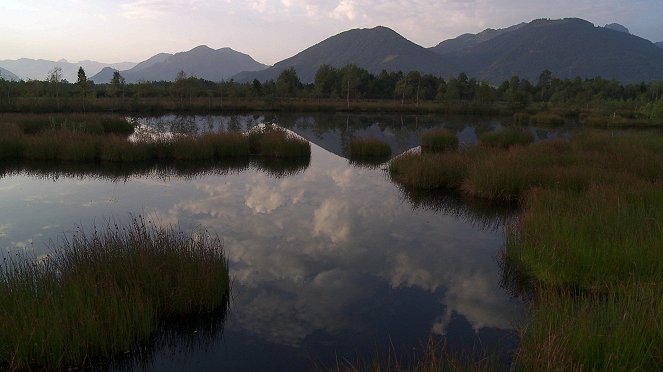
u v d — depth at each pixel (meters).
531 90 109.88
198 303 6.82
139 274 6.72
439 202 14.47
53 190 15.49
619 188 11.52
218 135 24.08
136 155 21.34
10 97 42.94
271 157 23.70
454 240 10.67
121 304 5.92
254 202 14.23
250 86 74.25
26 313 5.60
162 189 15.90
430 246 10.23
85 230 10.94
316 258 9.40
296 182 17.64
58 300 5.86
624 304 5.32
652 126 47.91
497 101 98.81
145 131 29.80
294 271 8.69
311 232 11.18
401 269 8.84
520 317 6.78
